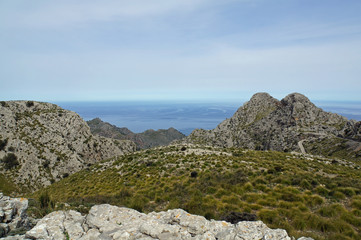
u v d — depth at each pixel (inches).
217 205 552.4
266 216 465.7
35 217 417.4
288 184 695.1
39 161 2733.8
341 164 1337.4
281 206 531.8
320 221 433.1
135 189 908.0
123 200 670.5
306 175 767.1
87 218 355.9
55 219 351.9
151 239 283.7
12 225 322.7
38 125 3193.9
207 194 664.4
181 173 1013.2
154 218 352.5
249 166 976.9
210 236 288.4
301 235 387.5
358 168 1274.6
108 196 775.7
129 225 329.1
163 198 676.1
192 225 318.3
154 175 1073.5
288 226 421.4
